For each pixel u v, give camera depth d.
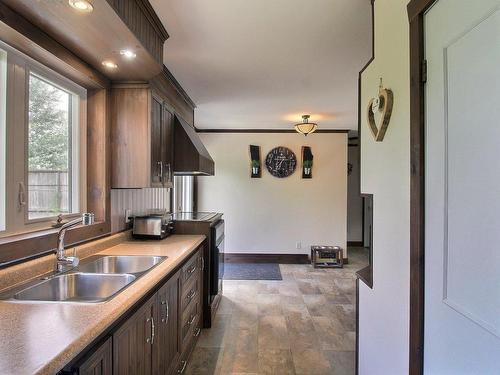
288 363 2.34
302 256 5.61
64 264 1.59
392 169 1.43
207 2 1.77
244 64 2.67
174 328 1.95
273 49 2.38
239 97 3.62
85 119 2.21
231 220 5.66
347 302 3.60
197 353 2.47
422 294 1.16
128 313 1.30
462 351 0.94
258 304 3.52
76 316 1.08
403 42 1.33
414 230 1.20
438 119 1.08
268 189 5.65
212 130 5.66
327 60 2.58
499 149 0.80
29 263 1.50
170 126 2.90
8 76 1.53
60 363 0.83
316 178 5.62
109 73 2.15
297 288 4.10
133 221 2.68
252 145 5.62
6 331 0.97
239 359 2.39
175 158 2.98
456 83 0.98
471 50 0.91
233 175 5.67
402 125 1.33
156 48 1.95
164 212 3.72
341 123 5.07
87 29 1.54
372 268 1.67
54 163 1.94
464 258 0.94
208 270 2.95
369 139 1.72
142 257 2.04
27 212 1.66
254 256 5.64
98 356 1.05
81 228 2.01
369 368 1.71
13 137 1.56
